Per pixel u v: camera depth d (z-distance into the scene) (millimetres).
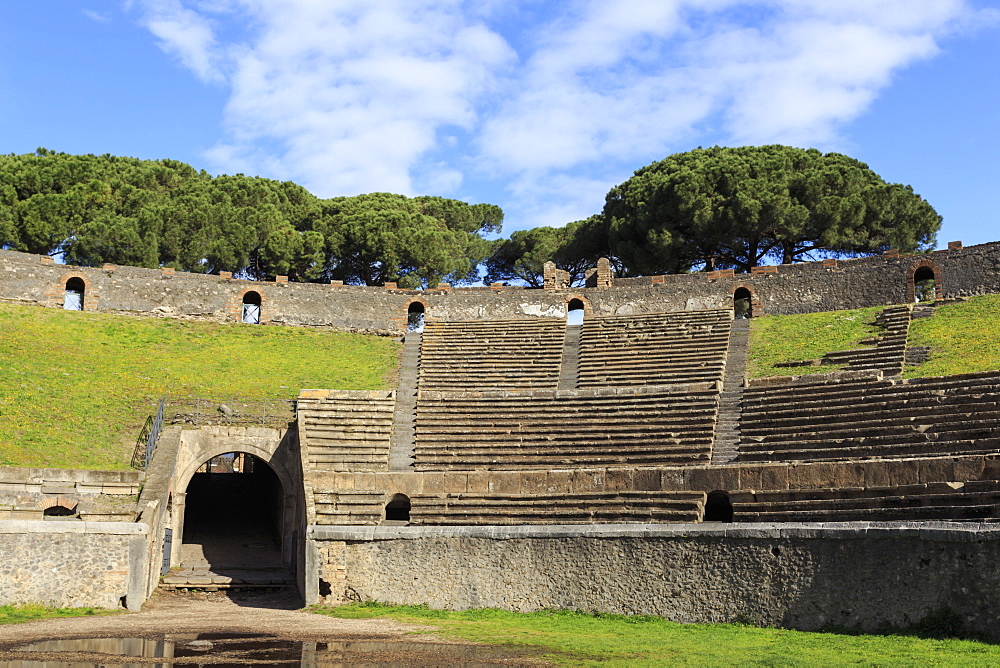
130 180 77438
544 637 26141
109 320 59281
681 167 76562
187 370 53375
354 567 33875
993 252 55000
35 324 56062
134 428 44406
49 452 39938
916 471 32562
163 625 29234
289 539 43938
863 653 22391
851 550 26250
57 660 22109
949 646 22578
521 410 48531
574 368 55125
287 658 22781
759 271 61250
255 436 45750
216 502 54031
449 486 39719
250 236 74188
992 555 23562
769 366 51062
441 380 54344
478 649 24141
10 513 35719
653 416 45562
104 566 32688
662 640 25266
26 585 31266
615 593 30250
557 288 64375
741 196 67625
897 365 47438
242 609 33938
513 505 38562
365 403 49188
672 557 29562
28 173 69938
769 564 27750
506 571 31953
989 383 39094
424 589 32875
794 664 20953
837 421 40531
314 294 64125
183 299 62188
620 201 81188
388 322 64125
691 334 57000
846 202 67750
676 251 72625
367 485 40156
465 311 64188
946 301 55312
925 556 24828
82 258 68062
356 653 23578
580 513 37000
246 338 60125
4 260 58656
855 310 57812
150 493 37938
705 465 37219
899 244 70000
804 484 34500
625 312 62531
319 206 83812
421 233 76688
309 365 56531
